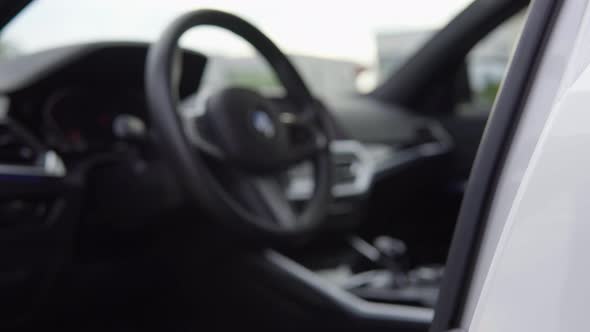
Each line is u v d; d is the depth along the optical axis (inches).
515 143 19.5
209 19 45.4
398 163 97.5
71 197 55.1
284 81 51.9
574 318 16.7
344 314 51.9
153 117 42.8
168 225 61.3
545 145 18.2
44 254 55.2
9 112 56.1
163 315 62.6
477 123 105.9
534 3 20.1
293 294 54.4
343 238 89.3
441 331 20.3
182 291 61.9
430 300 68.9
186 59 63.0
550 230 17.5
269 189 47.8
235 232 44.7
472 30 101.1
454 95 109.9
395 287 85.8
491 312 18.3
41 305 57.1
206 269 60.2
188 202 60.1
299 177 78.7
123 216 58.0
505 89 20.1
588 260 16.7
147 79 42.8
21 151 54.8
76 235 57.0
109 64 58.7
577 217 17.1
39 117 56.7
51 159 55.2
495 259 18.7
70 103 58.0
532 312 17.4
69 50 55.1
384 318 50.2
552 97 18.8
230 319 59.5
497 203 19.6
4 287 54.1
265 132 47.6
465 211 20.4
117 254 60.2
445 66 105.4
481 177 20.1
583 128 17.6
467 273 20.1
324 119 53.4
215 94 46.9
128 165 58.2
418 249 105.1
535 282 17.5
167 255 61.6
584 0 18.9
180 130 42.4
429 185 102.9
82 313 60.7
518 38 20.3
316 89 100.2
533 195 18.1
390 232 102.6
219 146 45.9
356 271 91.9
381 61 108.3
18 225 53.4
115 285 61.1
